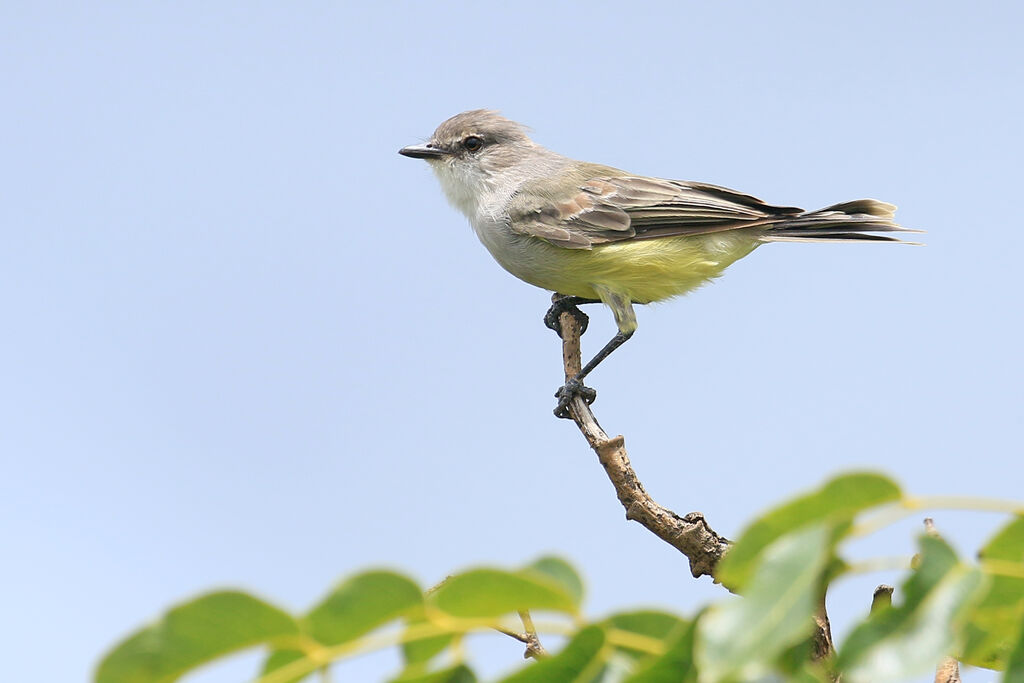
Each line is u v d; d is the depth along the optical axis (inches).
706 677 98.5
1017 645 113.6
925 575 109.8
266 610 112.7
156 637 111.3
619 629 122.6
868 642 108.4
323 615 115.5
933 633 106.6
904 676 104.7
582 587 124.6
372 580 115.8
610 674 121.2
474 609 119.4
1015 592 115.1
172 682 113.0
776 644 98.4
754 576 102.9
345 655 117.3
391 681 125.6
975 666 148.5
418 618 119.6
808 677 111.7
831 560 114.8
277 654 116.1
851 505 110.5
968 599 107.0
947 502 110.6
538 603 119.5
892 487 109.4
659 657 109.6
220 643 113.2
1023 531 114.2
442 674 126.6
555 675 122.5
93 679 110.5
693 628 108.8
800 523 111.6
